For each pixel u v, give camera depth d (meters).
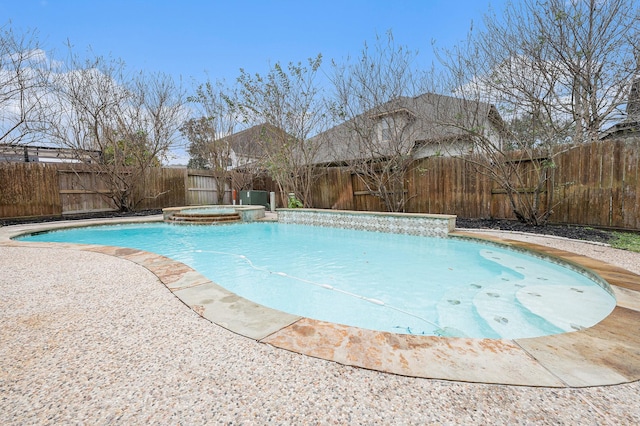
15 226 8.55
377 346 2.11
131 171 12.26
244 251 6.52
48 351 2.08
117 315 2.66
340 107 10.23
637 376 1.75
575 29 6.53
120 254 5.07
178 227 9.67
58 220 10.04
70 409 1.53
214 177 15.09
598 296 3.55
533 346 2.08
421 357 1.96
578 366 1.84
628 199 6.16
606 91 7.03
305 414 1.49
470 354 1.99
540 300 3.49
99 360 1.97
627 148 6.14
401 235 7.68
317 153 13.02
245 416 1.48
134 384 1.73
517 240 5.87
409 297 3.84
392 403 1.55
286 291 4.12
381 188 10.14
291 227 9.66
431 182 9.46
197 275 3.85
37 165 10.41
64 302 2.97
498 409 1.50
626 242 5.31
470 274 4.68
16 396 1.63
